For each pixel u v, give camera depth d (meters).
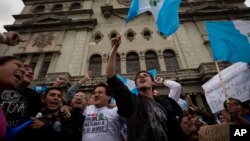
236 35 6.19
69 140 3.19
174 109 3.30
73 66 15.70
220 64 13.50
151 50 16.80
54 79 13.66
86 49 17.14
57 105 3.56
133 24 19.25
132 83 8.12
